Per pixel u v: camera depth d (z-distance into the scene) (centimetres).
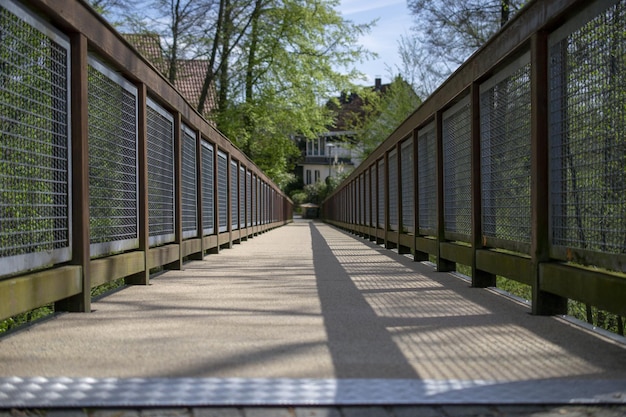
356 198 1716
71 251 399
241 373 255
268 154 2797
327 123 2834
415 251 811
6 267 314
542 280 394
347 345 308
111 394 227
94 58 454
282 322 371
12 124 325
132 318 385
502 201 491
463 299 468
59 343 312
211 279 605
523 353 293
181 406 217
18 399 221
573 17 358
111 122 490
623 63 307
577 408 217
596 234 338
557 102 384
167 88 645
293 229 2384
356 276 630
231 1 2253
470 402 219
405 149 920
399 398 223
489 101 523
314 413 212
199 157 833
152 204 605
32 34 347
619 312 297
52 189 375
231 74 2462
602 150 330
